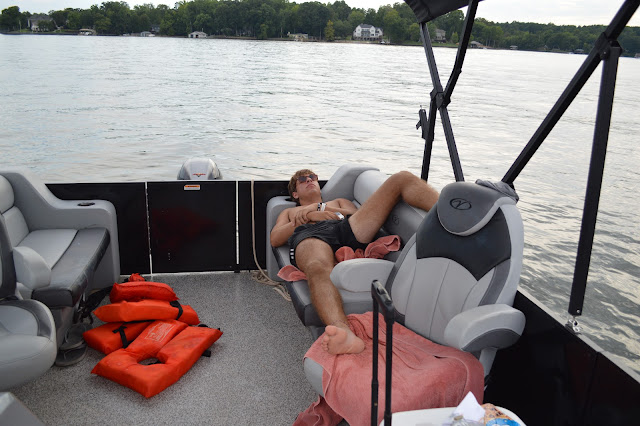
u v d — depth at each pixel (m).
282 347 2.79
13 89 26.20
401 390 1.72
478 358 1.96
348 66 54.69
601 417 1.55
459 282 2.01
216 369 2.56
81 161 12.55
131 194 3.50
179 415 2.19
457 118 23.00
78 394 2.32
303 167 12.84
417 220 2.71
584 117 25.05
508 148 16.56
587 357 1.60
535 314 1.87
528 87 38.44
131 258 3.63
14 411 1.24
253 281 3.68
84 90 27.17
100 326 2.74
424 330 2.12
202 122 19.41
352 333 2.01
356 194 3.63
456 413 1.38
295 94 30.05
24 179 3.17
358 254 2.81
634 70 51.59
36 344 1.93
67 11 130.50
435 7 3.17
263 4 117.44
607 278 7.33
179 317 2.82
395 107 25.83
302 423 2.08
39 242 3.00
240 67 48.22
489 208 1.96
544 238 8.52
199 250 3.70
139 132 16.80
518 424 1.33
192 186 3.54
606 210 10.49
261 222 3.72
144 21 126.00
